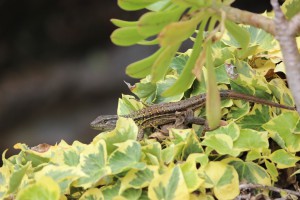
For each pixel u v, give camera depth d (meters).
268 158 1.63
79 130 5.47
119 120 1.63
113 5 5.93
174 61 1.76
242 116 1.69
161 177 1.57
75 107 5.61
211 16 1.55
